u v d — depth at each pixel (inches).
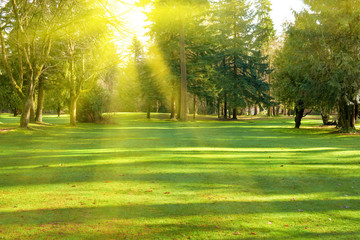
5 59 810.2
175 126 1270.9
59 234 146.9
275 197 212.7
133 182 253.9
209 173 292.5
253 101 2101.4
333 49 855.7
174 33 1622.8
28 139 673.6
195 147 521.7
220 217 171.6
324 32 864.9
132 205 192.1
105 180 261.1
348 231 152.4
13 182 253.0
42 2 643.5
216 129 1088.8
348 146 546.0
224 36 2073.1
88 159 378.9
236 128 1153.4
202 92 1763.0
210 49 1766.7
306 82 887.1
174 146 538.0
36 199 204.4
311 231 152.3
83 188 233.5
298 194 221.1
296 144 583.2
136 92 1738.4
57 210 181.9
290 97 1037.8
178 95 1737.2
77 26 535.5
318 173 296.0
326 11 860.0
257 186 243.9
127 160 370.3
